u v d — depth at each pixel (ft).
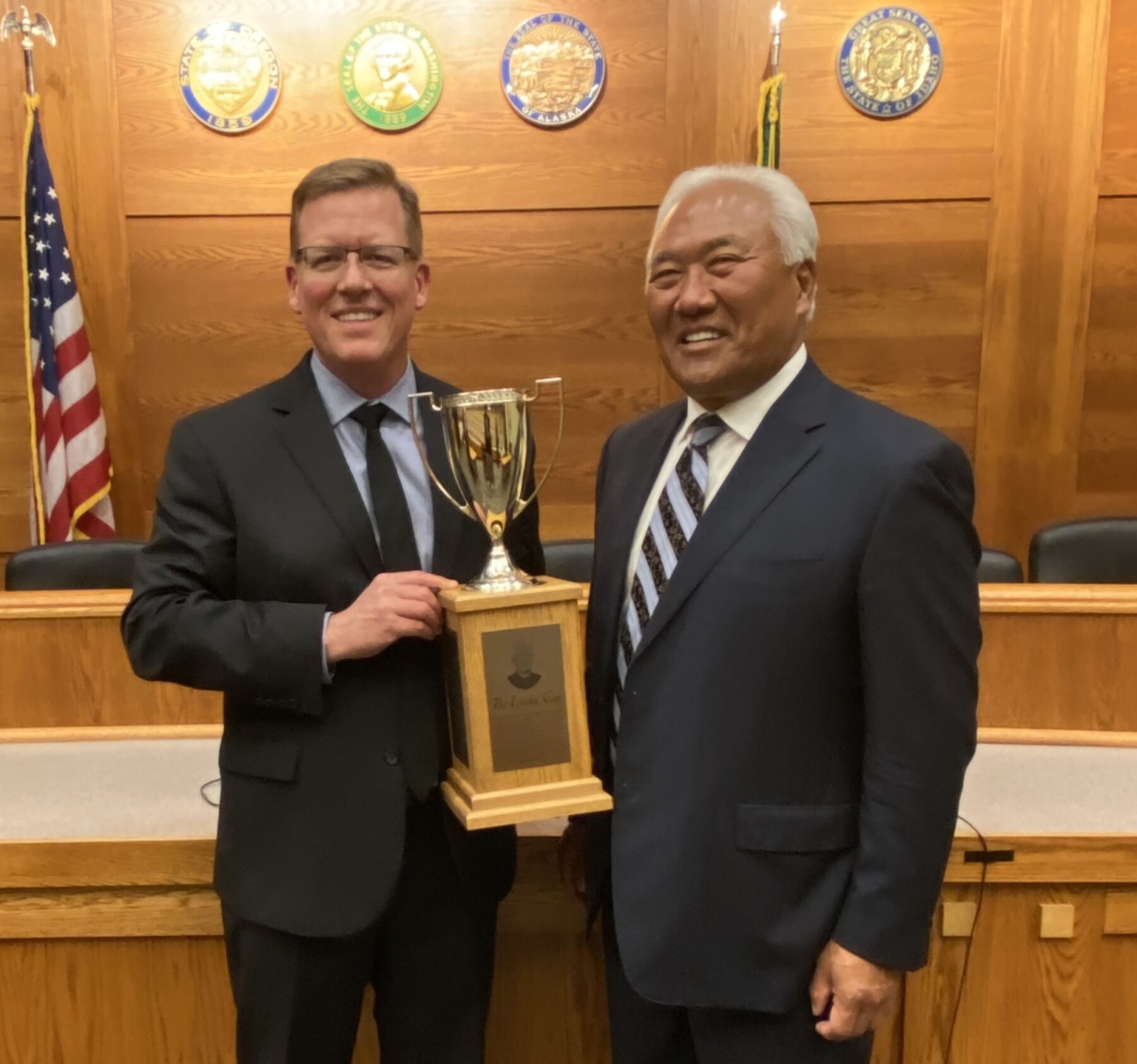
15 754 4.95
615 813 3.18
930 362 10.36
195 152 9.90
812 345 10.37
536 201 10.08
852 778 3.07
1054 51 9.78
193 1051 4.19
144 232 10.04
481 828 3.04
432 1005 3.59
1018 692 5.12
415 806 3.48
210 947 4.13
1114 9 9.73
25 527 10.58
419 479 3.57
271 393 3.54
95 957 4.13
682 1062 3.46
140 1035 4.18
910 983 4.06
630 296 10.25
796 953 2.99
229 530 3.37
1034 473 10.48
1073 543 6.70
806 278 3.29
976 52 9.82
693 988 3.02
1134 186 10.02
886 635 2.85
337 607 3.32
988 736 5.07
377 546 3.37
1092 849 3.91
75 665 5.17
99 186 9.91
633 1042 3.49
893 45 9.78
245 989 3.35
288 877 3.25
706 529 3.11
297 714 3.31
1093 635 5.05
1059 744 5.03
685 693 3.05
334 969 3.34
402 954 3.59
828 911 3.00
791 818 3.00
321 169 3.43
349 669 3.32
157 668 3.24
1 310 10.22
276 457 3.38
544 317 10.30
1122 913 3.98
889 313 10.28
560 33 9.80
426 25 9.78
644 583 3.39
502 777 3.14
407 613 3.11
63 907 4.06
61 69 9.72
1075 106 9.86
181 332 10.21
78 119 9.80
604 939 3.68
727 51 9.82
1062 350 10.27
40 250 9.52
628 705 3.19
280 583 3.31
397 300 3.39
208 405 10.34
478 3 9.75
